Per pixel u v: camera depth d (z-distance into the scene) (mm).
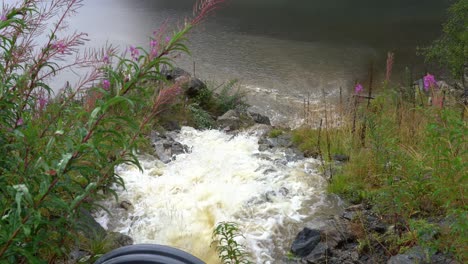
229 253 4117
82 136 2594
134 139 3119
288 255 4629
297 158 6773
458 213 3834
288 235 4938
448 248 3996
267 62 19297
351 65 19172
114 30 24000
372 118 6074
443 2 32656
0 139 2846
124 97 2529
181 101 8773
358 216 4980
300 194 5684
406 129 6316
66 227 3330
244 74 17500
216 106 10133
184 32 2805
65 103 3109
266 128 8320
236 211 5340
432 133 4559
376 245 4570
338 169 6105
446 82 13680
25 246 2641
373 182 5562
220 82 16234
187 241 4871
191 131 8000
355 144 6617
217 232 4270
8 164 2814
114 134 2820
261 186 5844
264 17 28984
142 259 2619
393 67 18453
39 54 3041
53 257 3279
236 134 8094
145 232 4973
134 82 2754
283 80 17000
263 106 14000
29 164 2729
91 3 32750
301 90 15914
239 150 7164
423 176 4727
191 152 7090
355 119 7270
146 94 2926
